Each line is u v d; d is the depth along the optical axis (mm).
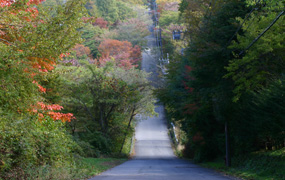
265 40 14961
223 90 18750
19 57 8391
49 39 9156
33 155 12047
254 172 15484
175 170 19016
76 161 17656
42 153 13352
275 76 16000
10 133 9859
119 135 38688
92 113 37438
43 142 13461
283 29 15477
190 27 21500
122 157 37125
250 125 18859
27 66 8797
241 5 18828
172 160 34875
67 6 9852
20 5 9047
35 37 9000
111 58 57469
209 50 17969
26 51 8688
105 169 19562
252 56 15648
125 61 60562
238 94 17188
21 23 9102
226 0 19406
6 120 9148
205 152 28500
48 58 9422
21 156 11430
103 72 35250
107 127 37188
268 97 14922
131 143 47750
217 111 20125
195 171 18219
